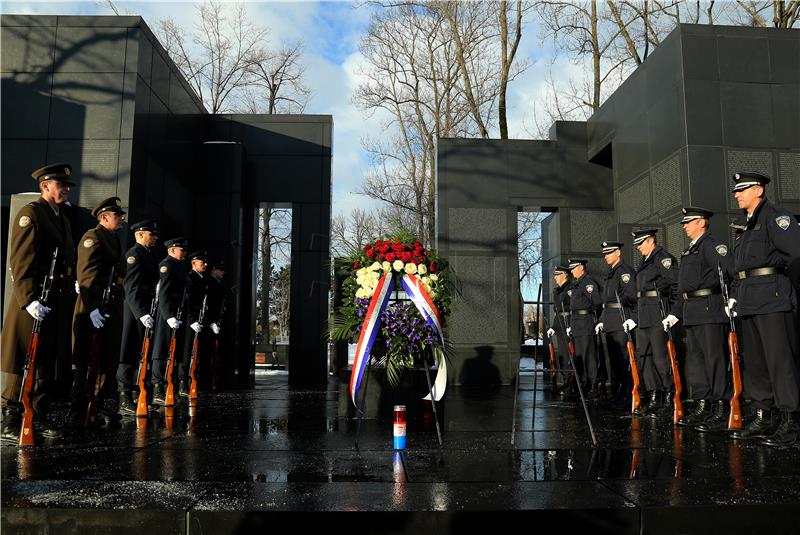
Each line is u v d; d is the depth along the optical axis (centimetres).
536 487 320
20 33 952
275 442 468
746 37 927
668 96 959
